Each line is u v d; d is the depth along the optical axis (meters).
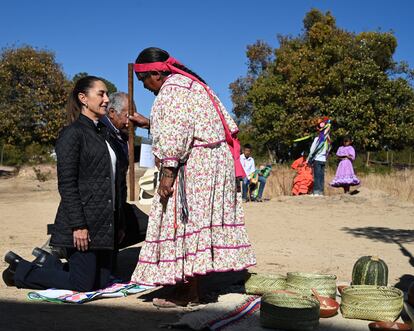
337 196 15.59
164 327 4.08
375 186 18.31
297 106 33.34
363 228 10.63
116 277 5.66
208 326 4.02
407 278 6.00
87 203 4.79
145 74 4.70
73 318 4.26
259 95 35.47
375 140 31.64
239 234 4.61
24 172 29.84
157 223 4.50
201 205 4.43
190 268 4.38
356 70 31.45
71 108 4.99
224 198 4.53
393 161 35.62
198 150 4.46
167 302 4.64
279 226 10.70
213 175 4.46
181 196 4.42
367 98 30.77
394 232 10.09
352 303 4.27
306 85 33.06
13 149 34.06
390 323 3.95
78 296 4.79
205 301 4.79
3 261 6.59
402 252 7.86
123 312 4.48
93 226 4.80
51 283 5.05
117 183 5.02
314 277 4.73
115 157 4.96
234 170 4.64
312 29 35.31
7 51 29.27
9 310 4.43
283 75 36.22
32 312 4.39
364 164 29.94
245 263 4.59
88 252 4.91
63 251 5.77
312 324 3.97
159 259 4.49
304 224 11.10
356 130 31.17
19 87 29.09
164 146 4.36
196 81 4.56
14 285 5.32
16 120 29.14
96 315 4.37
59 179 4.73
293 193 17.23
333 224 11.17
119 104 5.40
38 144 31.23
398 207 14.41
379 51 34.25
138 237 5.53
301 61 34.41
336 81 31.81
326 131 15.93
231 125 4.69
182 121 4.37
